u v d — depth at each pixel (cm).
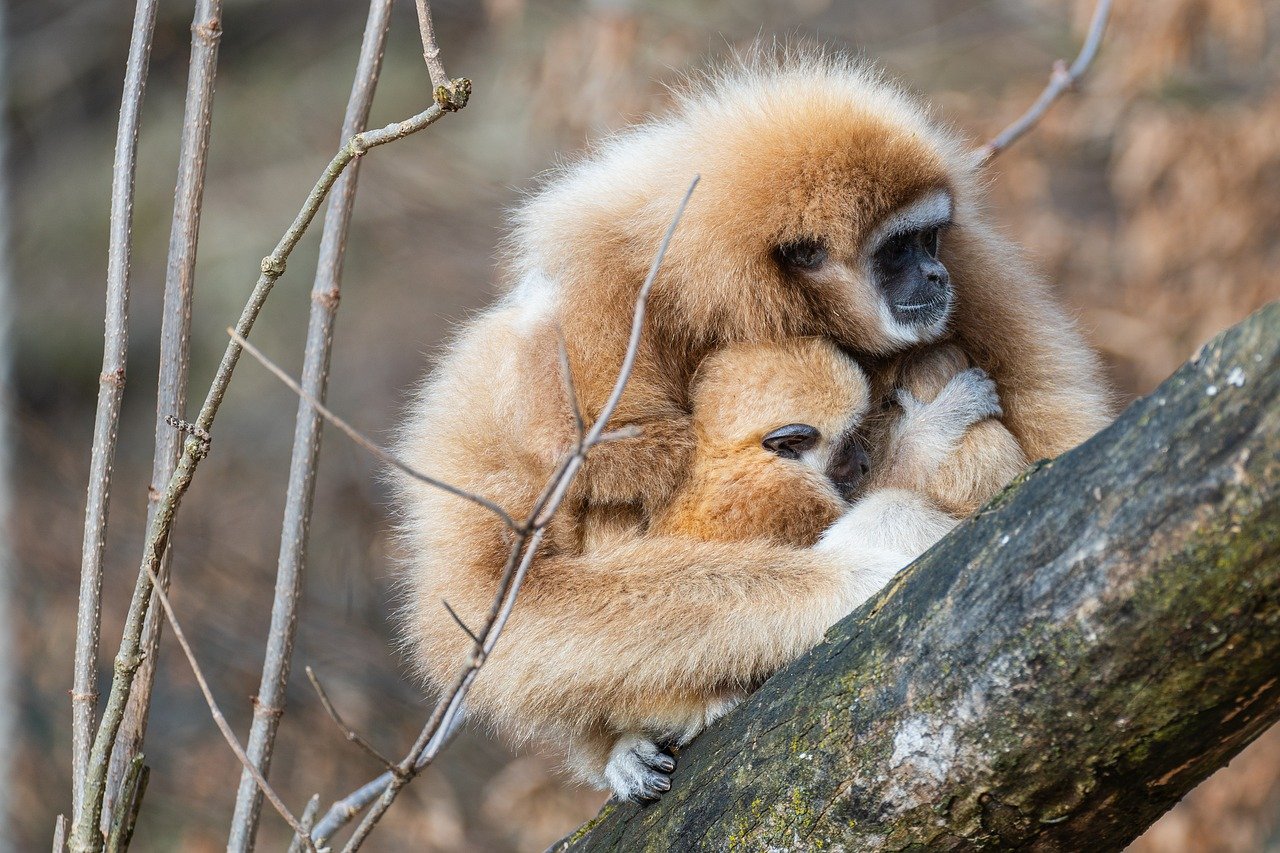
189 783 2109
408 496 992
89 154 3216
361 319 2855
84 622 835
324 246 977
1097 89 2102
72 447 2583
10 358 2641
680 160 969
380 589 2358
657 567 882
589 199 964
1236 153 2033
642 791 784
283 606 946
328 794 2083
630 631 866
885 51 2412
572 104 2078
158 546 747
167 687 2209
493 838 2048
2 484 2191
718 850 702
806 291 978
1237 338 534
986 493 903
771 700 708
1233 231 2038
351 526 2370
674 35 2156
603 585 880
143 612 757
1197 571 538
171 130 3206
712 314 952
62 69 3167
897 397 995
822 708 667
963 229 1040
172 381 891
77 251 3152
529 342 911
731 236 948
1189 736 573
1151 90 2084
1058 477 593
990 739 604
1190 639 547
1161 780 594
